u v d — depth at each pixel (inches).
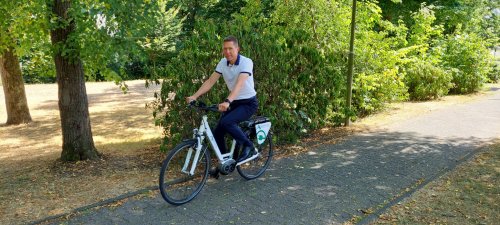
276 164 238.8
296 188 198.7
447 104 473.7
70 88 246.1
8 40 271.1
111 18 213.9
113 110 515.2
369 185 201.8
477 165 225.5
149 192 193.2
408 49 435.8
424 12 564.1
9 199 187.8
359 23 402.9
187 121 241.4
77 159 250.1
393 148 271.7
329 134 317.1
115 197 186.2
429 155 253.4
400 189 195.9
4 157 299.0
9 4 223.0
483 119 375.2
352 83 366.3
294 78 296.8
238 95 193.3
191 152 184.9
